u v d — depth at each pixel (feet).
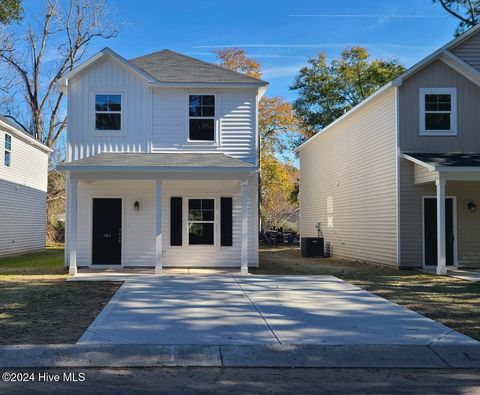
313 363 20.02
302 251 72.43
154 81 50.57
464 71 51.62
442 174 45.57
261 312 28.55
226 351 20.85
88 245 50.57
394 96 52.19
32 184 82.79
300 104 118.11
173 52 61.00
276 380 18.04
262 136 120.67
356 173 63.21
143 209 51.16
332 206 72.74
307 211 87.61
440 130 51.75
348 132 66.39
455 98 51.85
